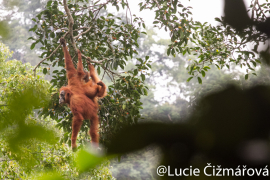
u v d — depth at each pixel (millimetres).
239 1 1016
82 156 821
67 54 11000
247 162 769
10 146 1001
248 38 1007
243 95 853
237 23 1006
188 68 11227
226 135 807
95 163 816
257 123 796
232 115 829
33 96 1159
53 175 981
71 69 10844
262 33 973
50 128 1060
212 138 802
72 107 9766
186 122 853
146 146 829
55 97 11180
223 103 847
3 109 1050
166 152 809
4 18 1001
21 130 990
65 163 9609
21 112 1050
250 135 787
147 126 852
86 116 9898
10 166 10859
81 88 10500
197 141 819
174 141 823
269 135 787
